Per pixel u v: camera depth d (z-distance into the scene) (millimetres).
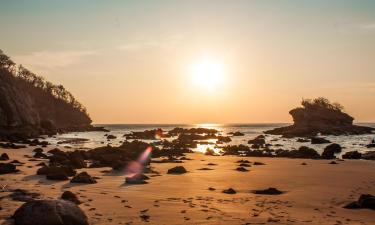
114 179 21672
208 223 11609
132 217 12062
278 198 16531
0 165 22828
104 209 13133
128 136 95000
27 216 10234
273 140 83125
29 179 20078
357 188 19625
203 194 17125
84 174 20078
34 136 85062
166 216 12359
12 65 124812
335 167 31016
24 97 98312
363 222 12180
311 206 14859
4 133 75062
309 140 78688
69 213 10516
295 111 123938
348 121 122688
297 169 29172
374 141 73500
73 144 62781
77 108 193000
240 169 27859
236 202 15336
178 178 22797
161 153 43031
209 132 124125
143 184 19844
